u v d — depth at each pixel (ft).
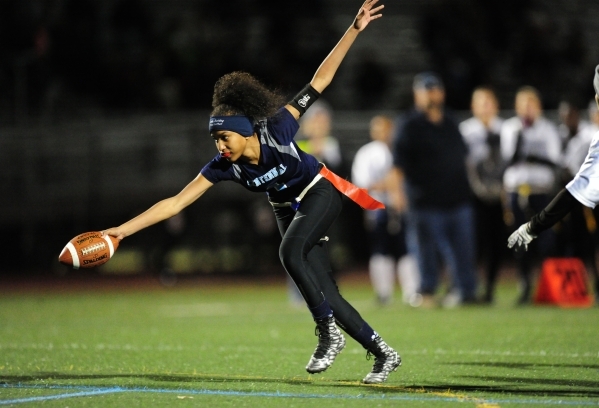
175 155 168.04
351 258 164.35
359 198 47.60
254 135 45.14
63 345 65.92
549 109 189.47
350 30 48.16
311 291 45.32
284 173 46.06
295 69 182.70
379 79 188.03
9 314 97.35
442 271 145.38
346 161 164.96
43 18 183.32
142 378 48.70
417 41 207.82
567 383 46.62
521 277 101.86
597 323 79.05
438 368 52.80
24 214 167.43
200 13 196.95
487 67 192.65
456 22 196.03
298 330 78.13
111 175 168.86
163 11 207.21
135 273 163.02
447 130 100.17
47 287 141.69
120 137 169.48
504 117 170.40
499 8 199.72
